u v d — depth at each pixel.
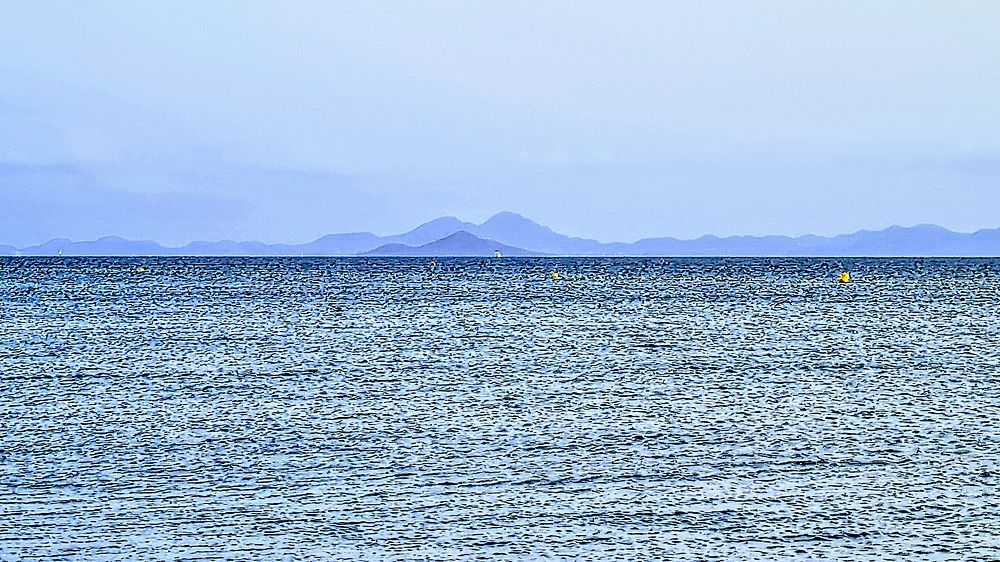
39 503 101.88
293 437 132.12
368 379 184.50
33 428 136.88
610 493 105.88
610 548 91.00
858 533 94.31
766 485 108.81
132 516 98.12
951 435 133.50
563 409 152.88
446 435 133.62
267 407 153.88
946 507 101.44
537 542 92.31
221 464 117.50
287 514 99.12
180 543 91.31
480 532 94.75
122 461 118.75
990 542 92.12
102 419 143.50
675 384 179.75
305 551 90.00
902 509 100.94
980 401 160.50
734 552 90.25
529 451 124.38
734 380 184.88
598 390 172.25
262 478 111.31
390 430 136.62
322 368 199.50
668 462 118.88
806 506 101.62
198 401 159.25
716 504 102.44
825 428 138.25
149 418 144.50
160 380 181.88
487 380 183.88
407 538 92.94
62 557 88.19
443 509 100.62
